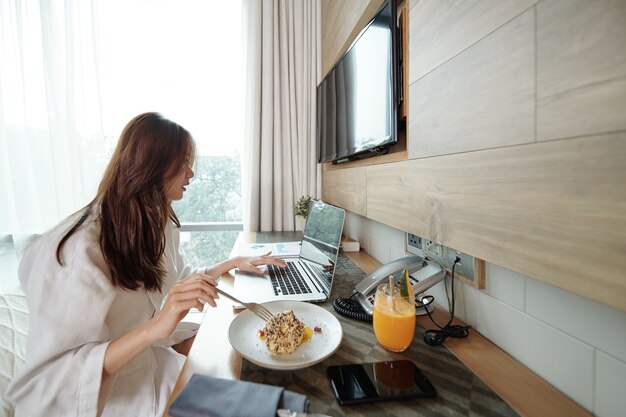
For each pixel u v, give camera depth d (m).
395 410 0.50
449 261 0.88
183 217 2.61
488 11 0.50
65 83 2.22
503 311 0.69
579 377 0.53
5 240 2.28
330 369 0.59
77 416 0.65
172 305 0.70
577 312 0.53
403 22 0.89
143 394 0.83
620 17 0.32
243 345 0.66
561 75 0.38
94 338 0.70
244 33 2.31
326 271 1.12
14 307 1.16
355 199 1.27
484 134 0.52
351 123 1.29
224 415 0.44
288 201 2.39
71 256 0.71
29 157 2.26
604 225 0.34
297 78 2.34
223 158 2.56
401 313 0.66
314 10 2.30
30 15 2.19
